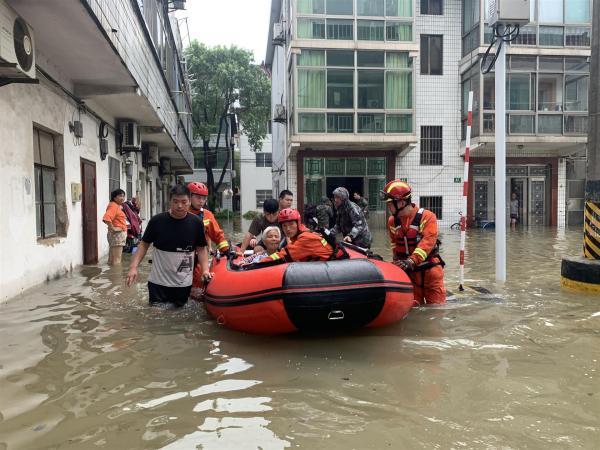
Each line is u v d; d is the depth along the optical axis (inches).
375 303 164.2
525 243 513.7
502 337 168.2
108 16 258.7
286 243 203.5
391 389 124.3
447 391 122.5
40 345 160.9
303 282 161.0
